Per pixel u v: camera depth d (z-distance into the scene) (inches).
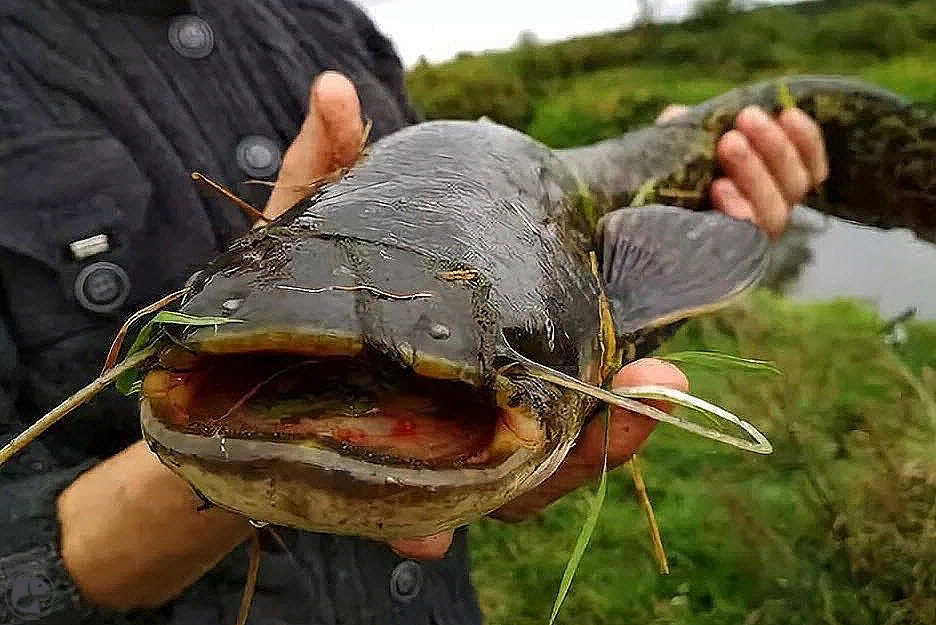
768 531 26.4
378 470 7.8
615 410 12.9
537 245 11.9
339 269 9.0
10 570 11.1
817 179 24.4
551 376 9.5
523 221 12.2
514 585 28.8
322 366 9.0
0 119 14.6
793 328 39.3
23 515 11.4
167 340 8.6
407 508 7.9
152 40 16.1
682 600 26.3
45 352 14.1
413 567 16.9
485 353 8.8
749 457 29.1
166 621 13.7
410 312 8.7
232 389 8.7
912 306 45.7
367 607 16.1
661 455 32.7
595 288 13.1
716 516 28.5
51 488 11.7
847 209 28.0
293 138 17.1
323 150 13.4
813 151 24.0
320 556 15.6
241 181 16.1
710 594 26.6
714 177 22.8
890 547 23.6
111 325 14.6
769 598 25.1
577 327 11.7
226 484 7.8
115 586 11.6
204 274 9.5
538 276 11.2
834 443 28.0
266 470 7.7
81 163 14.7
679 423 9.9
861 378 32.4
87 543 11.2
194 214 15.4
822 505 25.5
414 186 11.8
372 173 12.2
